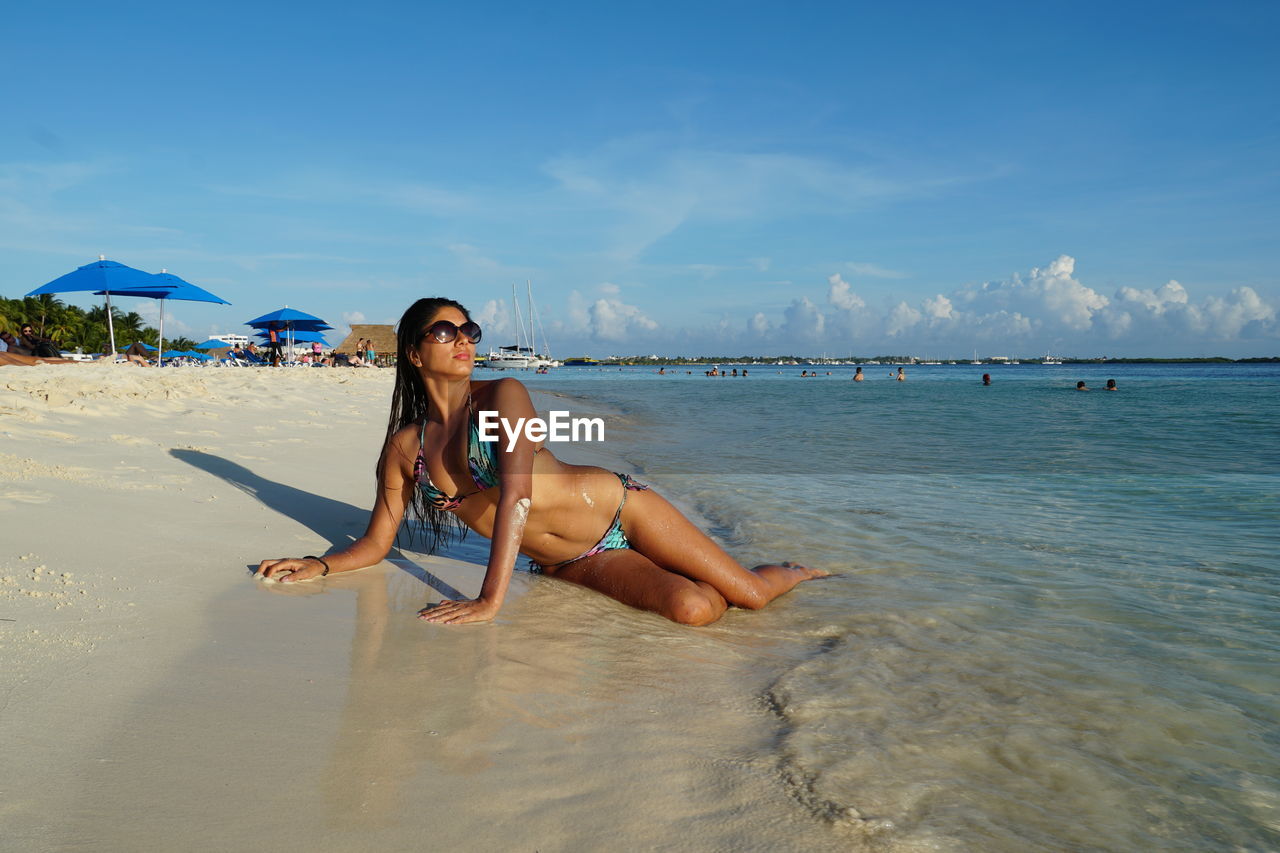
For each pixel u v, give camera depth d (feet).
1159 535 16.97
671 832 5.61
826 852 5.55
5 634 7.63
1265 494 22.30
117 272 70.18
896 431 43.70
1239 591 12.66
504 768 6.27
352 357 132.05
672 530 11.64
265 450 21.25
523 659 8.77
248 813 5.29
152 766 5.73
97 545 10.82
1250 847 5.96
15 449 15.98
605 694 8.05
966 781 6.74
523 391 10.71
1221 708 8.39
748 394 96.58
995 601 12.15
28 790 5.26
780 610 11.73
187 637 8.24
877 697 8.46
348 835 5.16
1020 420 52.70
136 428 21.54
